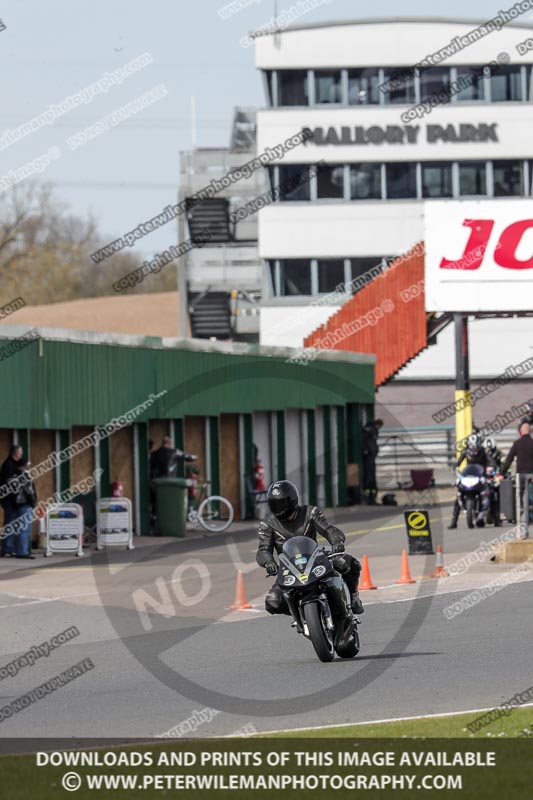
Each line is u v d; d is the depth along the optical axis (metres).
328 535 34.06
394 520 84.56
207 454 85.44
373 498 101.94
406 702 28.03
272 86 145.50
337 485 101.31
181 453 77.69
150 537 75.19
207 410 84.62
